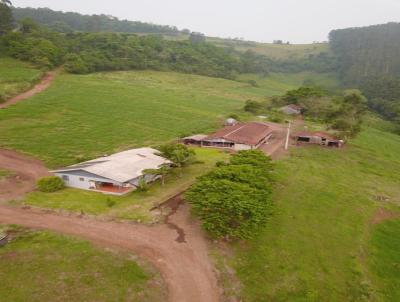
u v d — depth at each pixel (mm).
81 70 153250
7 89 108750
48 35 175125
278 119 118438
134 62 179875
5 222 43562
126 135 87500
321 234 48094
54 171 56562
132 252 39125
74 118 95938
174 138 88938
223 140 84312
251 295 35469
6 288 31797
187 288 35094
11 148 71188
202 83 179750
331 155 85125
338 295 37312
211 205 42562
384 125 150000
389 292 39562
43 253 37312
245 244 42844
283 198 57125
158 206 50250
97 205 49438
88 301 31359
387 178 73625
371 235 50281
